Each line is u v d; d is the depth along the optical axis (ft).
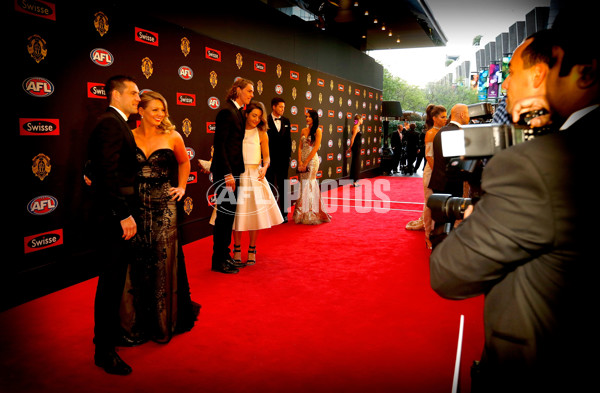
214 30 18.22
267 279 12.58
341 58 33.47
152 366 7.80
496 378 2.68
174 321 8.89
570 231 2.30
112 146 7.22
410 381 7.33
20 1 10.67
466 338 8.95
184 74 16.53
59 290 11.75
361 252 15.51
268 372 7.61
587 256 2.29
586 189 2.29
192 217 17.33
